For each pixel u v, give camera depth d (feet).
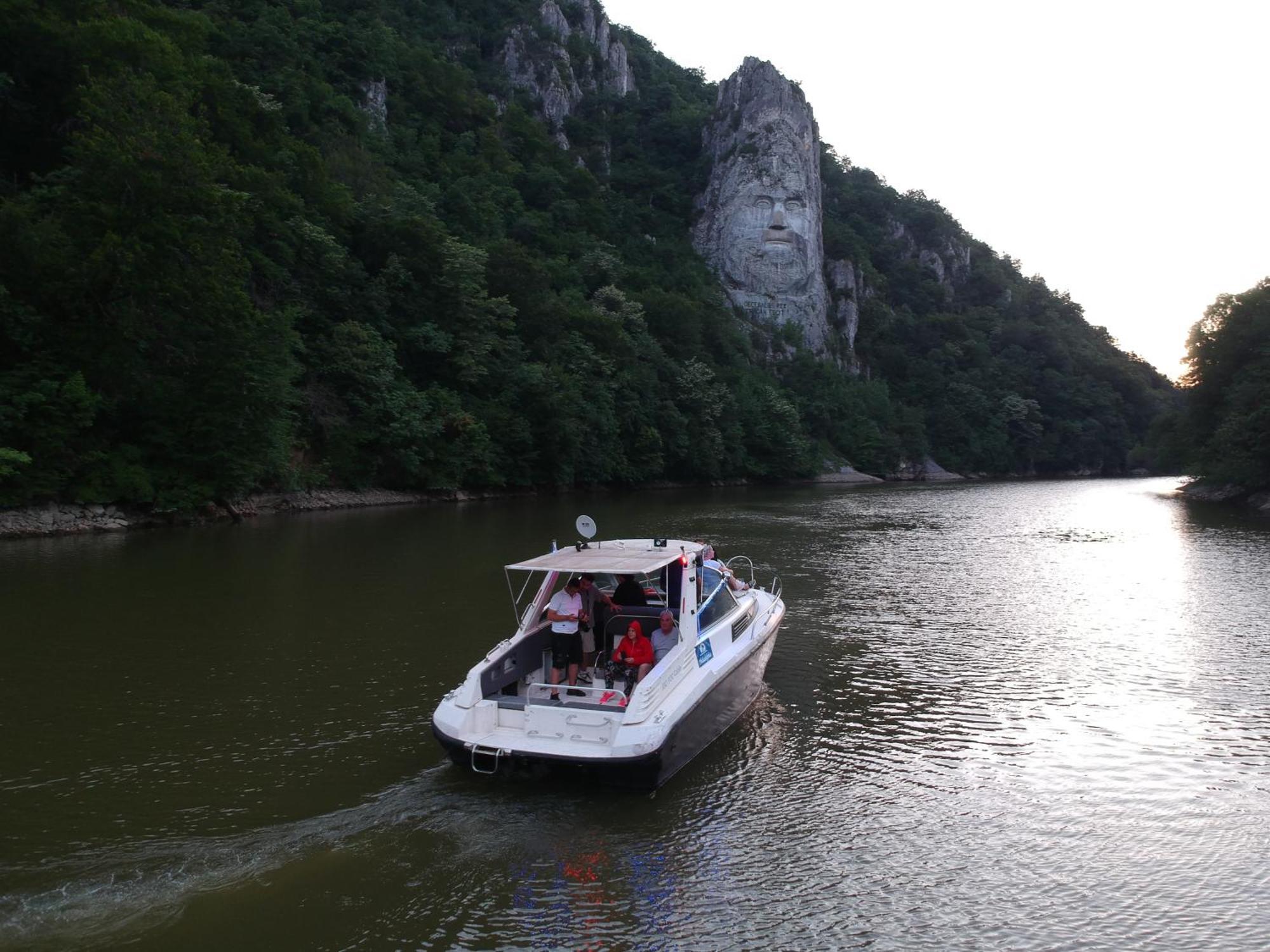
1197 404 210.79
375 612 53.36
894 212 586.04
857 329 462.19
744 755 31.14
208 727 33.27
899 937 19.92
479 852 23.29
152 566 68.80
